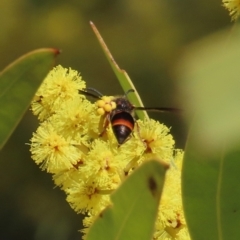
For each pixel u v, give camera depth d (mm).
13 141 746
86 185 283
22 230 705
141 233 242
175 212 279
